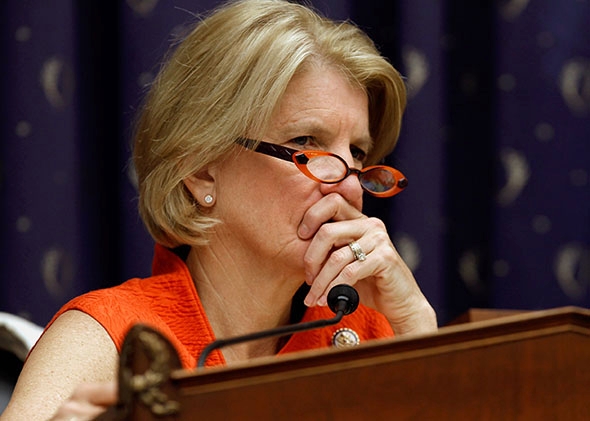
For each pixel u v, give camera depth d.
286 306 5.45
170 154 5.27
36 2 8.07
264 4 5.40
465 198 8.77
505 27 8.76
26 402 4.33
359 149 5.60
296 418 2.81
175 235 5.30
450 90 8.75
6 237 8.04
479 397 2.99
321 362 2.86
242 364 2.79
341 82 5.38
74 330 4.74
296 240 5.20
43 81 8.04
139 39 8.13
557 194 8.70
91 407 3.26
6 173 8.05
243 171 5.21
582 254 8.67
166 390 2.72
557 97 8.71
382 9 8.62
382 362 2.91
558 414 3.05
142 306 5.05
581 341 3.10
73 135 8.02
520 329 3.07
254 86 5.13
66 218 8.00
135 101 8.12
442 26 8.59
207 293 5.38
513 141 8.75
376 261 5.30
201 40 5.37
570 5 8.72
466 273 8.75
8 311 8.00
